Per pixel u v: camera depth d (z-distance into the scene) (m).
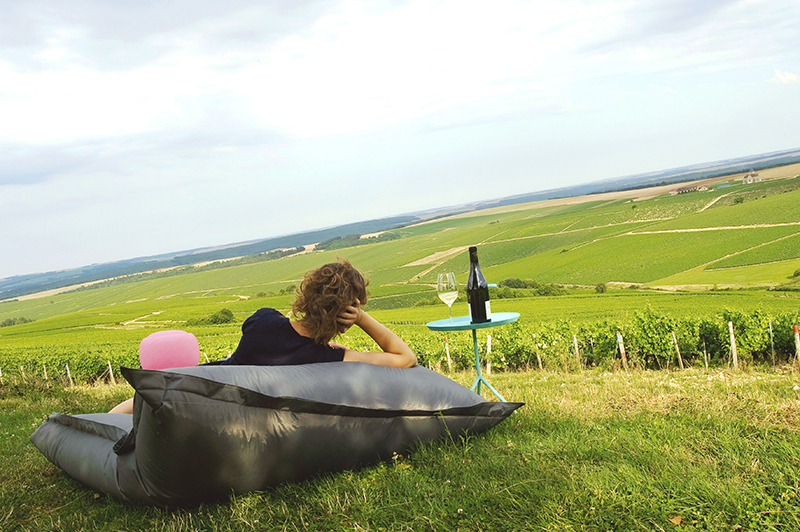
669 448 2.75
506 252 127.75
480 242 148.75
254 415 2.39
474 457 2.85
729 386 4.47
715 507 2.11
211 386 2.29
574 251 109.06
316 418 2.56
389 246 183.75
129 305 147.12
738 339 8.88
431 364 10.91
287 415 2.48
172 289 177.12
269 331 2.76
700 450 2.72
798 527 1.93
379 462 2.86
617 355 9.62
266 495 2.54
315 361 2.81
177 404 2.20
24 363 15.85
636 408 3.75
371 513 2.32
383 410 2.76
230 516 2.39
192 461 2.29
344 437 2.66
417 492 2.44
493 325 3.64
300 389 2.53
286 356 2.76
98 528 2.52
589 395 4.61
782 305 35.06
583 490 2.31
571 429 3.24
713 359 9.18
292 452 2.51
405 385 2.93
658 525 2.03
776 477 2.27
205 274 198.88
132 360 14.98
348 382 2.71
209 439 2.27
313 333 2.78
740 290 52.44
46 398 7.48
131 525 2.49
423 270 125.44
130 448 2.64
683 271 78.38
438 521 2.18
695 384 4.89
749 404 3.50
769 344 8.67
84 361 14.86
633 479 2.38
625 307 45.28
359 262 157.88
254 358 2.79
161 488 2.44
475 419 3.16
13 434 5.14
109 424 3.07
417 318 55.31
